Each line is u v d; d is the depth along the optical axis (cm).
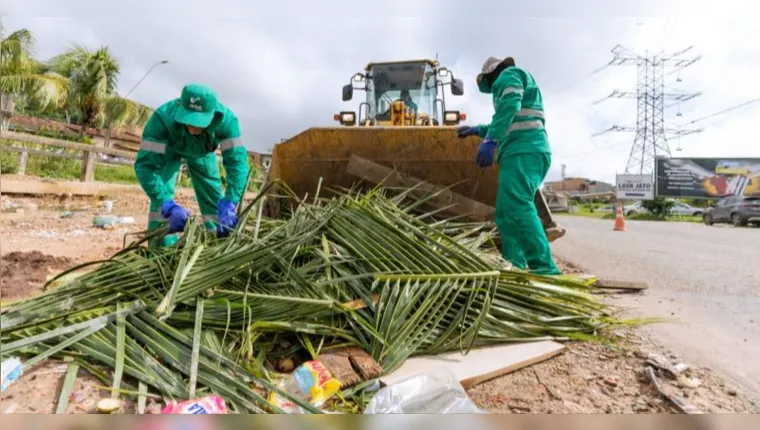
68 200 945
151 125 331
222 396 155
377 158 421
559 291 266
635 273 485
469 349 213
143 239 263
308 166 432
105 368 163
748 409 170
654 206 2675
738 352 231
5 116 1125
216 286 216
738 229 1356
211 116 306
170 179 364
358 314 221
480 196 428
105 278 219
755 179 2842
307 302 208
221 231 292
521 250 354
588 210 3544
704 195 2917
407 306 219
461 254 266
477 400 178
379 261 246
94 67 1675
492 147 337
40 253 414
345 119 654
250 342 183
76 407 141
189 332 186
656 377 200
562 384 193
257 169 567
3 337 170
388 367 192
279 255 239
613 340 244
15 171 1113
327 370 176
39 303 199
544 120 348
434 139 409
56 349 161
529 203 334
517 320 243
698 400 178
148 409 146
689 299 351
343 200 318
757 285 412
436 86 750
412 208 380
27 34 1548
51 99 1563
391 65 737
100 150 1093
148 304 190
